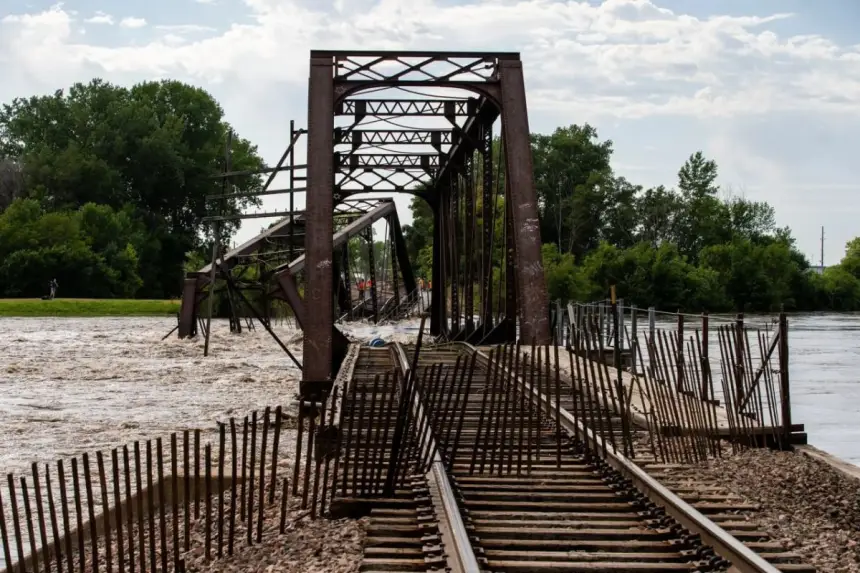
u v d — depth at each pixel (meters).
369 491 9.14
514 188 20.56
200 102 111.50
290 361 30.58
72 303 73.88
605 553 7.18
